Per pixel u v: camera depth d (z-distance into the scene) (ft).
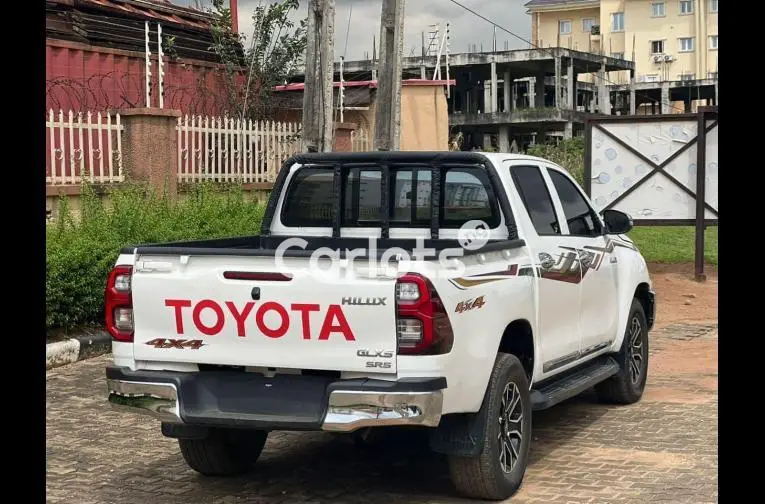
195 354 17.63
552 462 21.43
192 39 56.44
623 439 23.35
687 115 50.03
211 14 59.93
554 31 273.33
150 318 17.89
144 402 17.87
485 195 21.31
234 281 17.26
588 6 266.16
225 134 46.50
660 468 20.76
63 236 33.50
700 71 250.16
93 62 46.75
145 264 17.90
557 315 21.89
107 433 24.18
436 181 21.86
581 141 126.31
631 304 26.89
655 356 34.68
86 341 32.22
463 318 17.26
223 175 46.55
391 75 45.57
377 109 46.06
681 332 39.58
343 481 20.38
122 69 48.55
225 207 40.50
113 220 35.53
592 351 24.38
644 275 28.07
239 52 58.08
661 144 50.67
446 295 16.78
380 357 16.52
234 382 17.63
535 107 171.63
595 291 24.34
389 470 21.16
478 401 17.87
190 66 53.16
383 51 45.68
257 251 17.12
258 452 21.18
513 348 20.76
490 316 18.33
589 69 187.73
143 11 54.90
